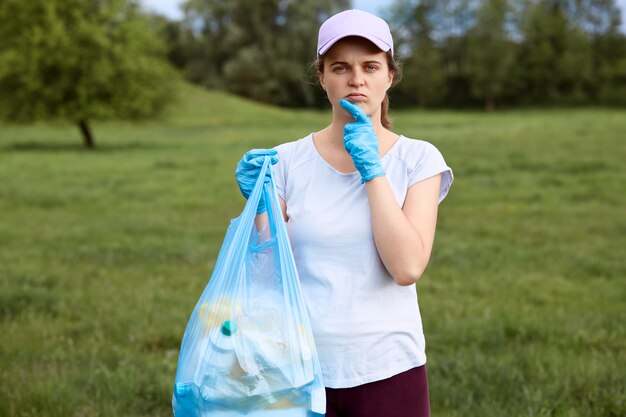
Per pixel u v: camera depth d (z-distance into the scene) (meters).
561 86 88.31
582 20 95.94
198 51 84.62
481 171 18.20
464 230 10.99
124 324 5.93
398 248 2.08
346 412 2.20
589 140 25.55
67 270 8.20
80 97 29.83
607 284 7.66
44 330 5.71
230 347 2.05
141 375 4.58
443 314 6.27
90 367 4.77
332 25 2.19
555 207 12.91
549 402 4.14
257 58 77.31
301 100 81.62
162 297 6.86
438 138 29.83
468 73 87.00
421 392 2.22
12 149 28.77
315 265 2.19
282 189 2.35
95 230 11.12
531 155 21.33
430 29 95.75
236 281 2.14
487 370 4.60
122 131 41.59
